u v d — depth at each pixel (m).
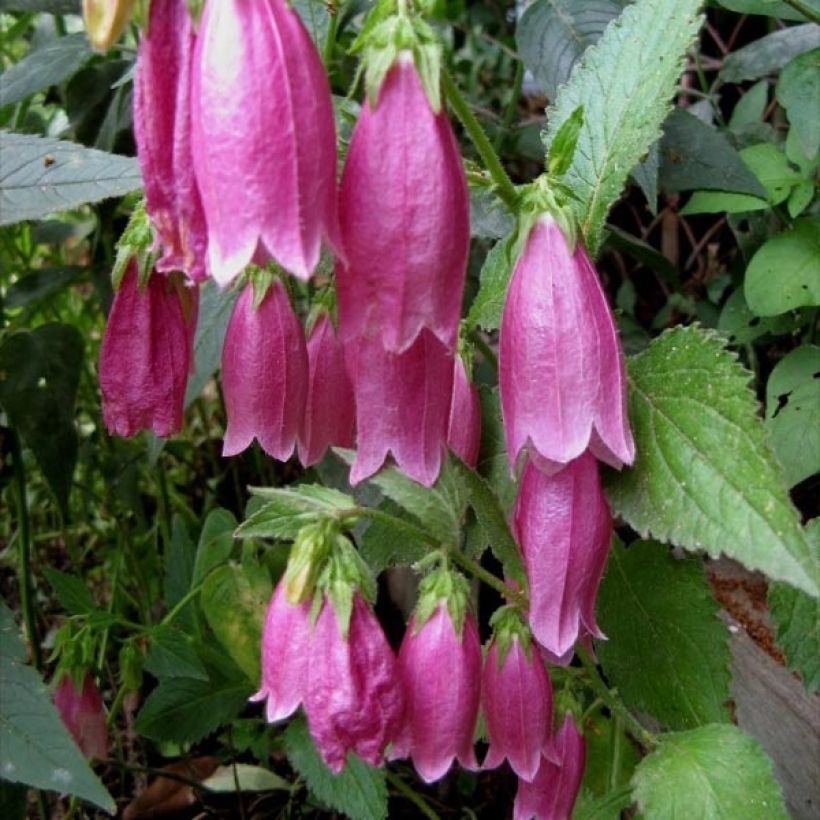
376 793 0.37
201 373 0.35
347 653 0.24
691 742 0.28
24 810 0.34
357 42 0.21
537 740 0.28
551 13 0.37
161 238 0.20
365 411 0.25
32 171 0.23
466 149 0.50
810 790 0.36
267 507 0.25
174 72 0.20
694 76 0.52
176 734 0.42
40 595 0.57
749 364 0.46
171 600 0.46
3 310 0.47
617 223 0.55
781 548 0.22
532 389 0.23
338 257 0.20
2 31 0.59
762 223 0.43
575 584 0.24
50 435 0.42
